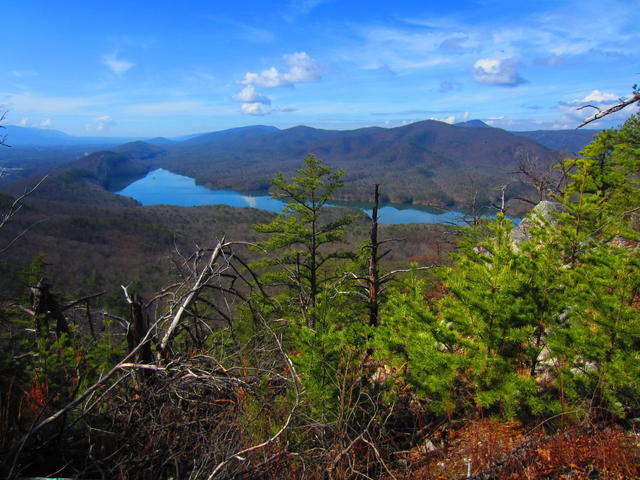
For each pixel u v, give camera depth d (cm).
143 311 367
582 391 325
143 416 298
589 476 244
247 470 239
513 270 354
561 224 692
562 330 335
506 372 329
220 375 333
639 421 294
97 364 366
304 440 302
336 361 347
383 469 297
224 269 412
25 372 328
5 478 210
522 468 258
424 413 379
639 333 303
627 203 842
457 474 275
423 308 392
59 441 253
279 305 593
